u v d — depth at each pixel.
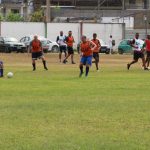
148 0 168.38
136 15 133.00
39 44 46.09
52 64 56.16
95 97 25.78
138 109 21.53
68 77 38.53
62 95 26.61
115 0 165.75
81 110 21.16
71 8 162.38
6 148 14.24
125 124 17.97
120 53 93.25
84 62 38.97
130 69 49.00
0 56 74.44
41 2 172.50
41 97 25.73
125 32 114.19
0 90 28.97
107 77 38.81
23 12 178.75
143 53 47.97
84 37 38.72
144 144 14.75
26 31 102.25
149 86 31.72
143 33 118.88
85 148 14.23
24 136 15.88
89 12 154.25
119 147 14.37
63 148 14.23
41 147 14.36
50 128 17.19
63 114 20.06
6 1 182.12
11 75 37.84
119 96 26.27
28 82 34.09
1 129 16.98
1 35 101.44
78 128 17.23
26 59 66.00
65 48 60.97
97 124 17.95
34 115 19.78
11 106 22.28
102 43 93.62
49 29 102.62
